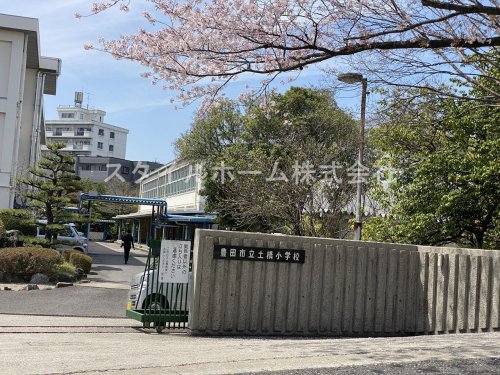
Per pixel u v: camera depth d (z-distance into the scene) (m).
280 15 8.83
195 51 9.07
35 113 35.34
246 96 10.07
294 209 20.56
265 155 24.64
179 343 9.67
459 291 12.90
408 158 19.00
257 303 11.95
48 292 17.05
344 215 21.11
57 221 23.00
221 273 11.69
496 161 16.36
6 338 9.76
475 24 9.35
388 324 13.17
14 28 28.44
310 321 12.42
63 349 8.49
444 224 17.75
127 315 12.19
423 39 8.62
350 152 22.22
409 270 13.52
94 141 104.31
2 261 18.98
